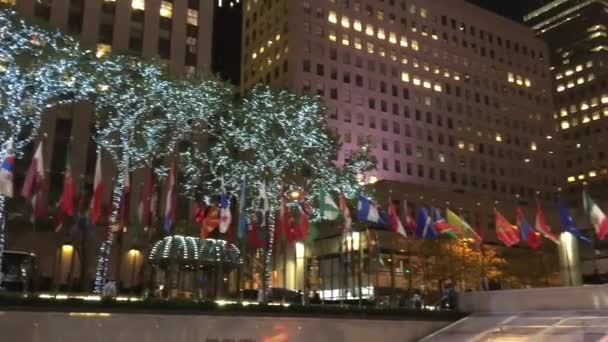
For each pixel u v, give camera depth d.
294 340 22.77
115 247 50.25
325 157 41.88
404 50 107.00
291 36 95.62
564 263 33.12
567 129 141.75
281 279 67.69
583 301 22.80
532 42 128.88
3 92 30.38
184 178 44.09
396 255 66.88
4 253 37.03
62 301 19.52
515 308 25.00
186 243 37.97
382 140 99.44
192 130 39.88
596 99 137.75
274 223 41.41
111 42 59.41
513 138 118.62
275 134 38.00
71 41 31.61
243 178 34.81
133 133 34.28
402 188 79.50
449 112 109.88
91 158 54.09
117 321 20.09
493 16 123.25
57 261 47.62
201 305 21.61
